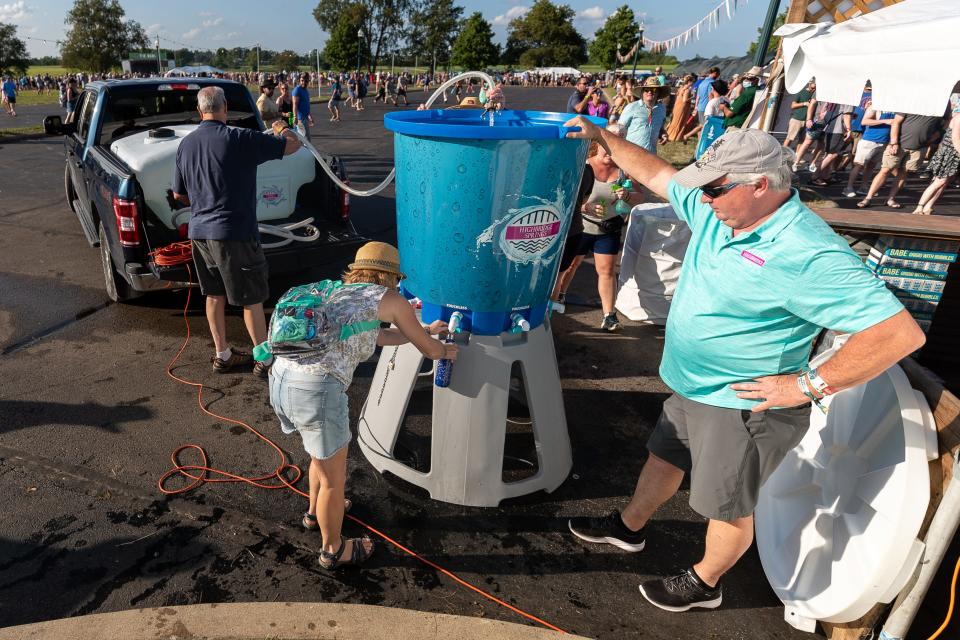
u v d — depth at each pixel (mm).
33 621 2143
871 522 1932
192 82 5363
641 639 2197
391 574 2426
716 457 2012
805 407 1936
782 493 2527
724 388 1972
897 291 2961
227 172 3375
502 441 2719
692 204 2061
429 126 2168
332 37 85750
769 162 1622
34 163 11086
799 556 2303
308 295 2111
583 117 2262
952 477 1720
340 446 2186
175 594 2279
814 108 9289
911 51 2982
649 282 4754
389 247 2199
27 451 3051
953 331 2936
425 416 3469
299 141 3609
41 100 32781
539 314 2691
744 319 1820
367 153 13016
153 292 5215
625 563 2537
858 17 4074
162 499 2771
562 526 2723
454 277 2451
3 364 3932
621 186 4137
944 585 2213
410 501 2832
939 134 7090
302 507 2766
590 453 3258
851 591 1951
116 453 3078
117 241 4227
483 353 2602
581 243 4488
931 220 2975
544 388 2789
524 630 2152
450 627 2148
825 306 1632
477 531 2672
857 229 2889
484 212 2285
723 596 2393
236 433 3303
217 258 3506
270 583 2352
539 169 2252
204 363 4059
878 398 2055
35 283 5312
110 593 2268
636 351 4438
